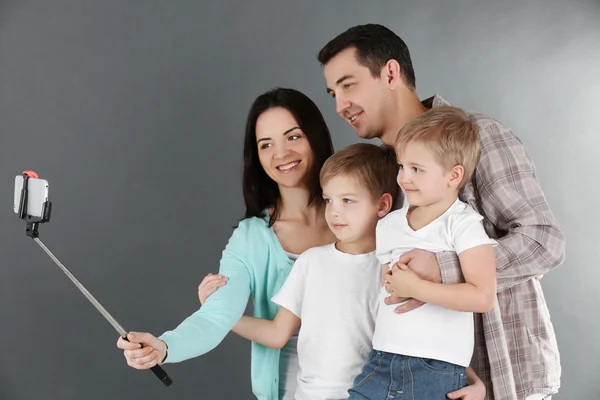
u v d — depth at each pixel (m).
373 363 1.60
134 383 3.34
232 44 3.33
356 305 1.72
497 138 1.71
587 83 3.47
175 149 3.34
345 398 1.70
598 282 3.50
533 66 3.45
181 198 3.35
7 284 3.35
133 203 3.34
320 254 1.80
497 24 3.42
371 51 1.87
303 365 1.77
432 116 1.56
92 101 3.34
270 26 3.32
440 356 1.52
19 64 3.36
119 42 3.34
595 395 3.49
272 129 1.94
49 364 3.34
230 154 3.33
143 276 3.35
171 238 3.35
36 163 3.35
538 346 1.78
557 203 3.49
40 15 3.35
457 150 1.53
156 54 3.33
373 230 1.77
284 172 1.94
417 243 1.57
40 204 1.73
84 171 3.35
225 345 3.37
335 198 1.75
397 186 1.81
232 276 1.90
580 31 3.46
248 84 3.32
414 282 1.50
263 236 1.98
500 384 1.66
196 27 3.32
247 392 3.37
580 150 3.48
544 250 1.65
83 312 3.33
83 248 3.34
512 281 1.65
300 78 3.33
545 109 3.46
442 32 3.39
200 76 3.33
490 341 1.66
